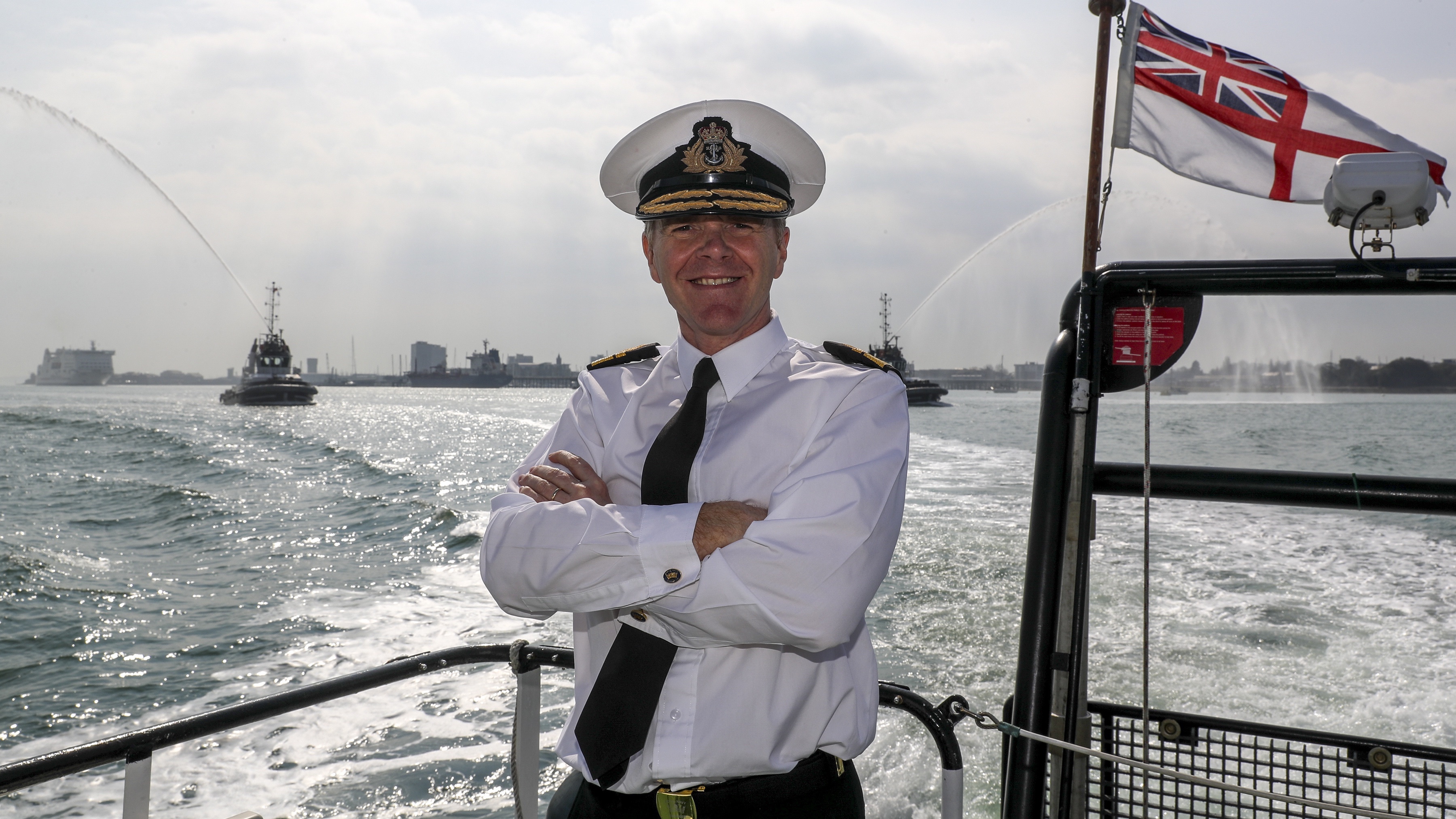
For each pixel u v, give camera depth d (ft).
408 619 37.42
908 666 25.55
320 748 22.43
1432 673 23.93
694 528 4.45
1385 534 45.34
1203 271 5.21
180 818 19.17
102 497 83.87
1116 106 6.38
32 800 20.83
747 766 4.68
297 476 103.04
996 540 45.21
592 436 5.72
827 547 4.38
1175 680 23.81
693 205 4.99
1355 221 4.84
